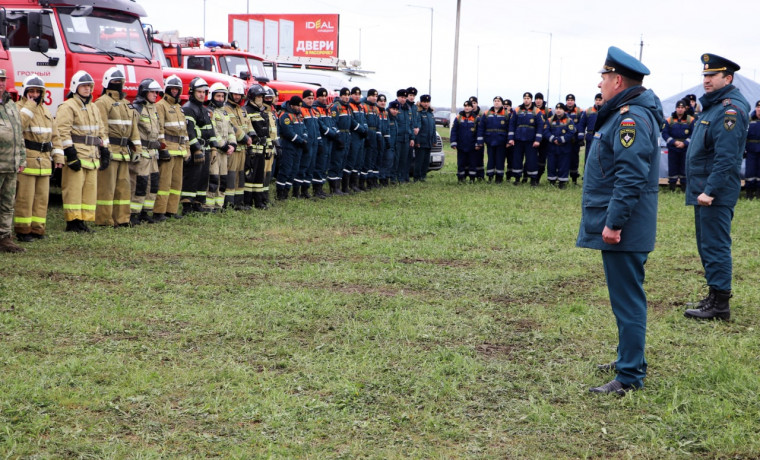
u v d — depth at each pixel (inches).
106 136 378.9
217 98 448.5
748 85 788.0
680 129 673.0
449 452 149.8
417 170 731.4
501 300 274.4
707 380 188.5
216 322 232.4
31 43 422.9
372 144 627.2
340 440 154.2
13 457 142.3
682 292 293.7
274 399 172.2
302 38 1385.3
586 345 219.6
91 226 395.9
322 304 255.1
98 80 446.6
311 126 549.0
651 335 230.1
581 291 290.2
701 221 253.0
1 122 316.5
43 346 204.4
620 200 167.8
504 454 149.6
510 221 472.7
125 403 168.1
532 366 201.2
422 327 232.8
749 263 346.6
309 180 559.2
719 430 159.3
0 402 163.9
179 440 151.9
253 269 310.3
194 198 450.0
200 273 301.3
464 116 716.0
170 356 200.4
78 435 152.7
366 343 215.2
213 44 689.0
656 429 161.2
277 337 219.0
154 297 261.0
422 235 413.7
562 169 691.4
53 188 549.6
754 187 634.8
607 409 172.4
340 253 355.3
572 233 423.5
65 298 255.4
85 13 450.3
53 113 439.8
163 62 638.5
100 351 201.0
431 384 184.2
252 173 490.3
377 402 174.1
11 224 329.1
